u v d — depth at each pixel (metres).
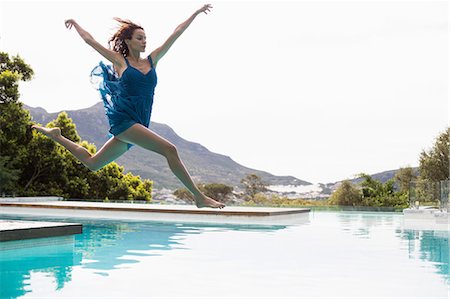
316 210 16.94
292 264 6.46
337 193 26.22
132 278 5.52
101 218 13.95
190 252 7.46
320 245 8.28
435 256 7.17
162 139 3.30
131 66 3.40
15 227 7.58
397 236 9.68
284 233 10.12
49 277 5.54
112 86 3.38
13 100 21.64
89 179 23.33
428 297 4.75
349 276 5.70
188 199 42.56
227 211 12.98
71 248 7.77
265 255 7.19
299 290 5.00
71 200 18.81
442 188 13.67
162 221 12.96
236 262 6.59
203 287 5.11
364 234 10.03
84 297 4.66
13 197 19.52
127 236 9.49
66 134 22.95
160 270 6.00
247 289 5.02
